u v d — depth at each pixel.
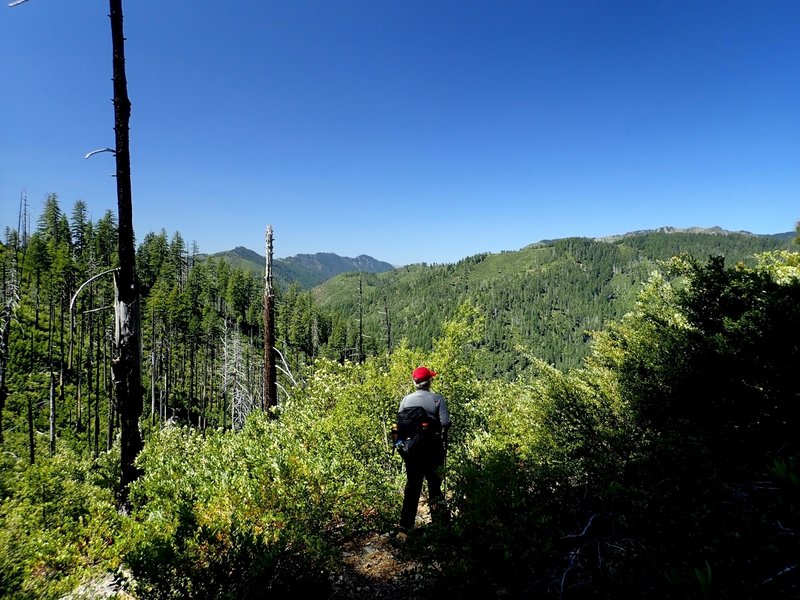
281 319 106.94
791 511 2.27
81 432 51.66
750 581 2.06
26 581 5.49
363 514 5.78
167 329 80.50
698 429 3.66
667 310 6.61
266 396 13.22
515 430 7.01
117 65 7.22
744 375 3.68
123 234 7.50
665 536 2.63
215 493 5.55
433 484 5.03
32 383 55.22
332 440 7.12
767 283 3.98
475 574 2.91
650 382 4.65
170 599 3.71
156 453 8.24
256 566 3.73
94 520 6.44
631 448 4.09
